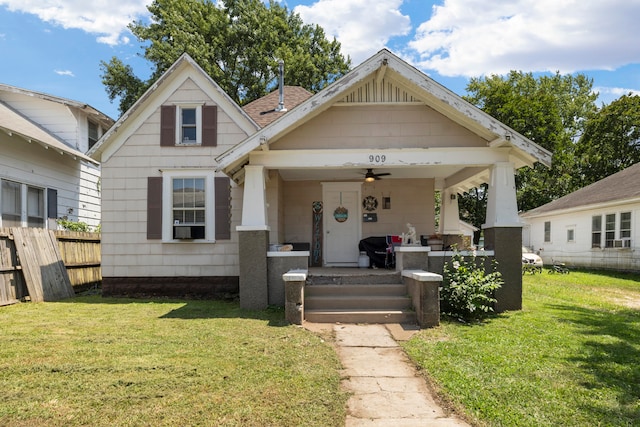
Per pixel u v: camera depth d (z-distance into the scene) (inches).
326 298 286.8
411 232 342.3
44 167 497.4
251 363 181.8
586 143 1171.9
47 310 314.2
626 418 132.8
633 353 201.9
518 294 305.6
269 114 466.9
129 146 410.6
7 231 343.6
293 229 446.3
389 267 409.7
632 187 665.0
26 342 212.4
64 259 419.8
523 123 1047.6
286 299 262.2
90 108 556.1
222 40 988.6
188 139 417.1
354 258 442.9
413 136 313.0
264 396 147.2
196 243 405.4
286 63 997.8
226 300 384.5
